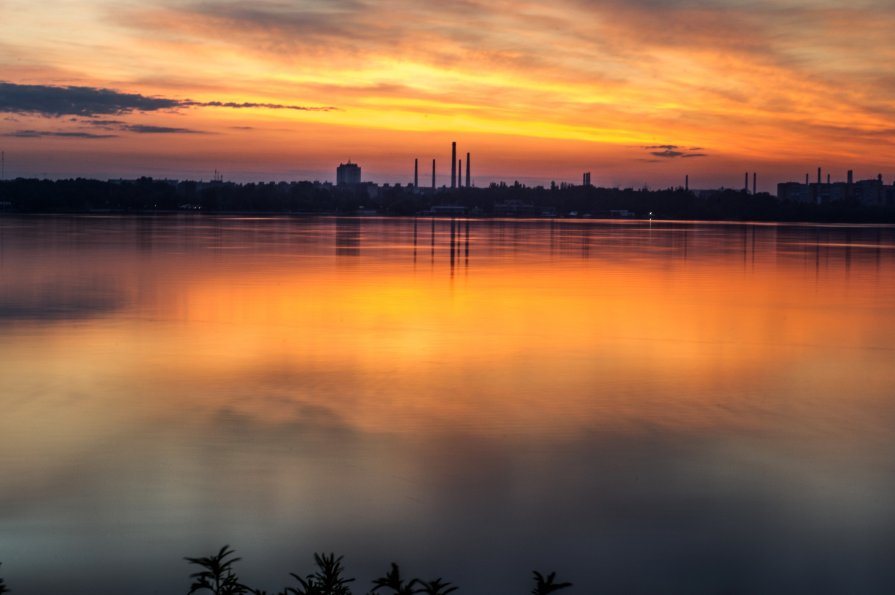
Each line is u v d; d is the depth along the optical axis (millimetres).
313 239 78188
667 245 76062
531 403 17812
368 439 15367
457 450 14828
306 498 12750
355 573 10609
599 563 10945
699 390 19047
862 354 23281
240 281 39719
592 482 13398
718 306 32719
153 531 11703
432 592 6730
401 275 43625
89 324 27031
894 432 16047
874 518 12273
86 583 10320
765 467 14156
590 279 42594
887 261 56969
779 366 21641
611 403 17875
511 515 12227
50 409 17125
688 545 11445
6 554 11031
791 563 11023
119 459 14281
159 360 21719
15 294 34062
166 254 56188
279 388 18891
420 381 19625
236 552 11117
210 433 15664
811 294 37000
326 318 28719
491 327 27156
